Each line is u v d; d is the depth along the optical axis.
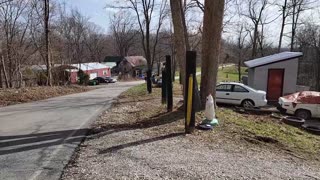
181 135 7.86
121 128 8.74
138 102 15.72
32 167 5.47
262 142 8.25
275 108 18.86
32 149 6.64
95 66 72.94
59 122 9.99
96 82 60.22
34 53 34.91
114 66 89.50
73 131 8.52
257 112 15.07
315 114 16.75
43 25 33.56
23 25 35.97
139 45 87.31
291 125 12.67
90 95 23.11
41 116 11.39
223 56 53.78
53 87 28.30
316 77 36.03
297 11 37.28
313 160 7.35
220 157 6.26
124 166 5.45
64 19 49.47
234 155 6.53
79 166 5.48
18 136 7.91
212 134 8.21
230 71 71.25
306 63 37.22
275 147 8.05
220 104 19.08
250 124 10.46
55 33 39.50
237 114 12.92
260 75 22.33
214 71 10.79
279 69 22.12
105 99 18.91
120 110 12.65
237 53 53.53
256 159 6.43
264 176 5.30
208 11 10.44
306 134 11.16
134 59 87.94
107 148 6.62
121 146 6.76
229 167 5.64
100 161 5.74
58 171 5.28
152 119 10.06
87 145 6.93
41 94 21.69
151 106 13.57
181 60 11.64
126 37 84.88
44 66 39.69
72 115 11.59
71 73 53.81
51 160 5.86
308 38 37.66
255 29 42.25
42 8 33.62
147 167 5.42
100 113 12.07
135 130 8.41
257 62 22.94
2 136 7.91
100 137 7.69
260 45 42.53
